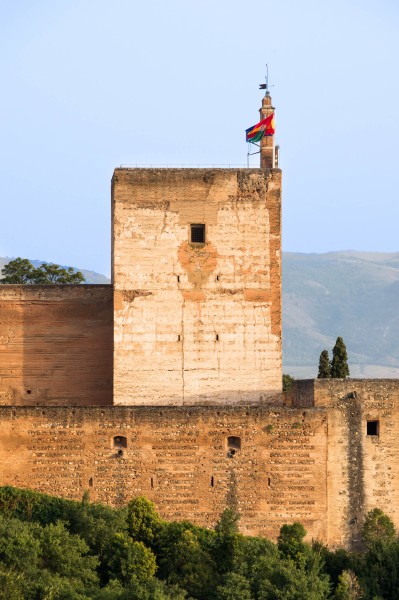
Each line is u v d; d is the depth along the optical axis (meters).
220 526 173.00
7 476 178.75
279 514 181.50
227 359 193.12
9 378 198.38
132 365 192.12
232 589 157.38
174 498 180.12
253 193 194.62
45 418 179.62
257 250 194.25
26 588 150.88
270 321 193.75
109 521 169.12
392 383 186.00
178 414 180.88
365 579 169.38
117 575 162.88
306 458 182.38
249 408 181.88
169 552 167.50
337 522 183.00
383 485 184.88
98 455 179.88
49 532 163.12
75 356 198.88
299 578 160.25
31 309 199.25
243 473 181.12
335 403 184.62
